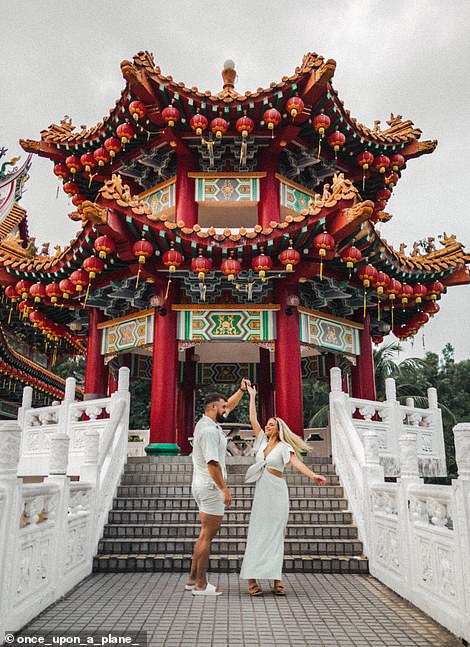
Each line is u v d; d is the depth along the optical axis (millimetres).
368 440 9008
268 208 13391
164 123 12859
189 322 12820
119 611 6082
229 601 6566
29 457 12586
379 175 15242
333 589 7281
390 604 6512
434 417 13961
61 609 6141
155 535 9094
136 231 11320
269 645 5051
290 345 12656
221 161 14102
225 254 11695
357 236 11672
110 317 14797
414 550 6598
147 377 16781
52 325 16047
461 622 5188
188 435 16984
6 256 13891
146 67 11977
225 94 12547
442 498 5746
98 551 8664
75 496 7707
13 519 5156
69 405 12391
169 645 5012
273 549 6910
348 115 13297
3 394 29797
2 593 4922
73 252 12422
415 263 13484
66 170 15016
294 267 12562
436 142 14695
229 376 18078
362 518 9109
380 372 30531
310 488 10383
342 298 14266
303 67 12250
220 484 6648
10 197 24109
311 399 41656
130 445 17641
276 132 13273
